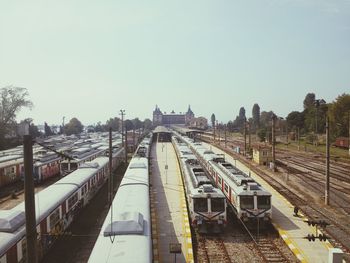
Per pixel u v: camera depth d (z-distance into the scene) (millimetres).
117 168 59875
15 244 16000
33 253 10531
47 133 156125
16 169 45844
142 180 29438
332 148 84750
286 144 97688
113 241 15094
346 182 41719
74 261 19516
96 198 36250
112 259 13273
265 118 182500
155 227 24125
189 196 26031
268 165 56875
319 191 36531
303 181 42344
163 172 48688
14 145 82750
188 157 45656
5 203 34062
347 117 87625
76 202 27875
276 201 31141
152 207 29516
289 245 20656
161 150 81938
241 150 79562
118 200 22266
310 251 19734
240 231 24453
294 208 26969
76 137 129625
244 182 26250
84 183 31078
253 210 23984
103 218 28438
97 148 67188
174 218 26266
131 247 14375
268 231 24266
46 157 48594
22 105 78688
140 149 56219
